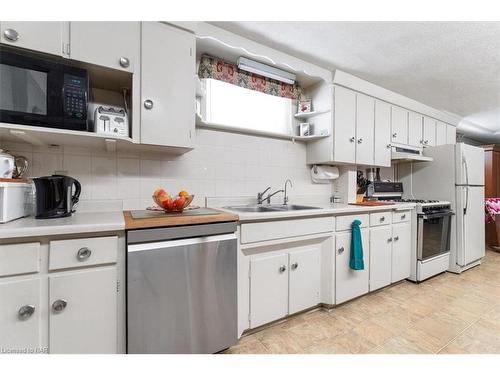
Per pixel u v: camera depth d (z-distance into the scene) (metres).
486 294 2.34
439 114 3.52
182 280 1.24
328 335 1.66
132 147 1.60
